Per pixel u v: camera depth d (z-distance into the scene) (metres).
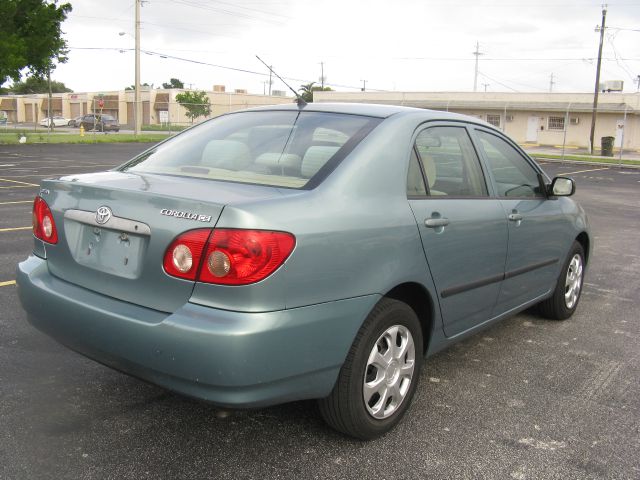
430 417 3.32
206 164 3.26
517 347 4.48
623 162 31.33
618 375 4.01
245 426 3.12
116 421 3.13
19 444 2.88
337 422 2.89
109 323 2.61
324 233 2.61
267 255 2.41
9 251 6.77
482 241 3.57
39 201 3.17
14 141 32.53
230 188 2.76
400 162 3.13
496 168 4.02
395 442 3.03
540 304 5.05
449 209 3.32
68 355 3.96
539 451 3.00
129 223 2.66
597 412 3.46
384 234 2.87
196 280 2.46
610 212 12.52
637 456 3.00
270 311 2.43
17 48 30.41
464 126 3.81
